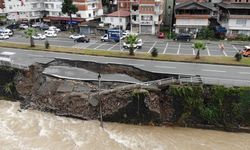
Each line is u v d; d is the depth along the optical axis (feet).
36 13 304.50
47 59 171.42
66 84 137.08
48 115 131.44
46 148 106.83
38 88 144.25
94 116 126.93
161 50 186.29
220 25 232.32
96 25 251.60
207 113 118.01
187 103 119.85
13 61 167.02
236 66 150.30
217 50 183.83
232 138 112.27
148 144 108.47
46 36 241.55
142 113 122.42
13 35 250.57
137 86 124.57
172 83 123.34
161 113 122.42
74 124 123.54
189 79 124.57
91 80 137.18
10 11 306.35
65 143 109.81
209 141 110.22
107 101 125.80
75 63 158.40
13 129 120.57
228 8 212.43
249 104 115.75
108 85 134.10
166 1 265.54
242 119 116.57
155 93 123.44
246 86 117.29
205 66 151.02
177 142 109.70
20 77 151.53
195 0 254.06
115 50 189.06
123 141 110.63
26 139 113.09
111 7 315.99
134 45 178.81
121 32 225.15
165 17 271.90
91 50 188.34
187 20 226.99
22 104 142.00
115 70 149.48
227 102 117.39
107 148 106.32
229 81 125.70
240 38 212.84
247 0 224.12
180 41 213.05
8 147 107.86
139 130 118.83
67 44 211.82
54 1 287.48
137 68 144.25
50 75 145.59
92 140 111.55
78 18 273.75
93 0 280.31
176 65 153.69
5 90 152.56
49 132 117.60
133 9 244.63
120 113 124.06
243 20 212.23
